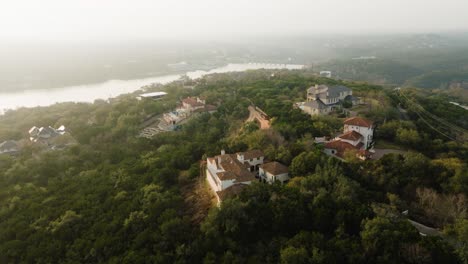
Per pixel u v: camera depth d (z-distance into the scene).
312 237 67.31
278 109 151.50
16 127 181.25
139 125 185.38
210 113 183.88
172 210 84.56
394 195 80.31
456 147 119.12
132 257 72.38
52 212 97.62
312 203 74.94
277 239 70.75
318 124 126.44
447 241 65.88
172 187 100.75
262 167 95.06
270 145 106.19
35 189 115.56
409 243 62.38
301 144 105.25
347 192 78.31
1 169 129.38
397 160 92.50
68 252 80.38
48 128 171.25
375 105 154.00
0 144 155.75
